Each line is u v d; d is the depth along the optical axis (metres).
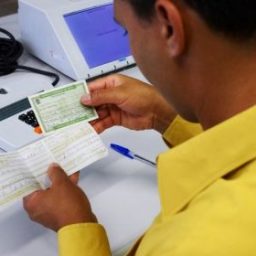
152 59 0.55
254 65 0.47
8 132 1.00
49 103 0.93
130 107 0.95
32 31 1.28
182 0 0.47
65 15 1.22
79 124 0.93
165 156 0.54
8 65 1.22
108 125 0.99
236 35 0.46
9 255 0.76
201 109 0.55
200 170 0.51
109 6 1.27
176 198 0.52
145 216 0.83
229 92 0.50
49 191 0.77
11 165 0.82
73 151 0.88
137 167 0.95
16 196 0.79
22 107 1.08
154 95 0.95
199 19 0.47
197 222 0.46
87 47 1.22
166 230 0.50
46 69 1.28
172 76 0.54
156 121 0.96
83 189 0.89
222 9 0.45
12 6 1.65
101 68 1.22
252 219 0.44
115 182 0.91
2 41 1.29
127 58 1.26
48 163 0.85
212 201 0.47
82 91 0.95
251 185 0.46
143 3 0.50
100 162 0.96
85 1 1.26
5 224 0.82
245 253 0.43
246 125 0.48
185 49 0.50
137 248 0.60
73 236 0.69
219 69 0.49
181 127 0.92
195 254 0.44
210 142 0.50
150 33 0.53
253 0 0.44
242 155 0.48
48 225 0.76
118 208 0.85
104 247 0.70
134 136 1.04
